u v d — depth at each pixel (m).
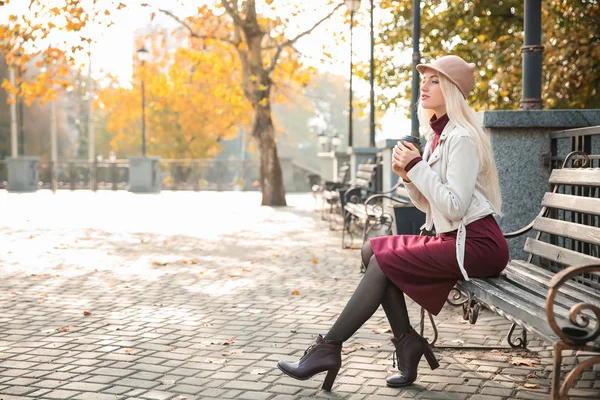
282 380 3.75
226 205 20.62
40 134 50.88
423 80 3.68
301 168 32.94
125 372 3.88
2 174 36.50
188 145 40.69
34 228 12.89
